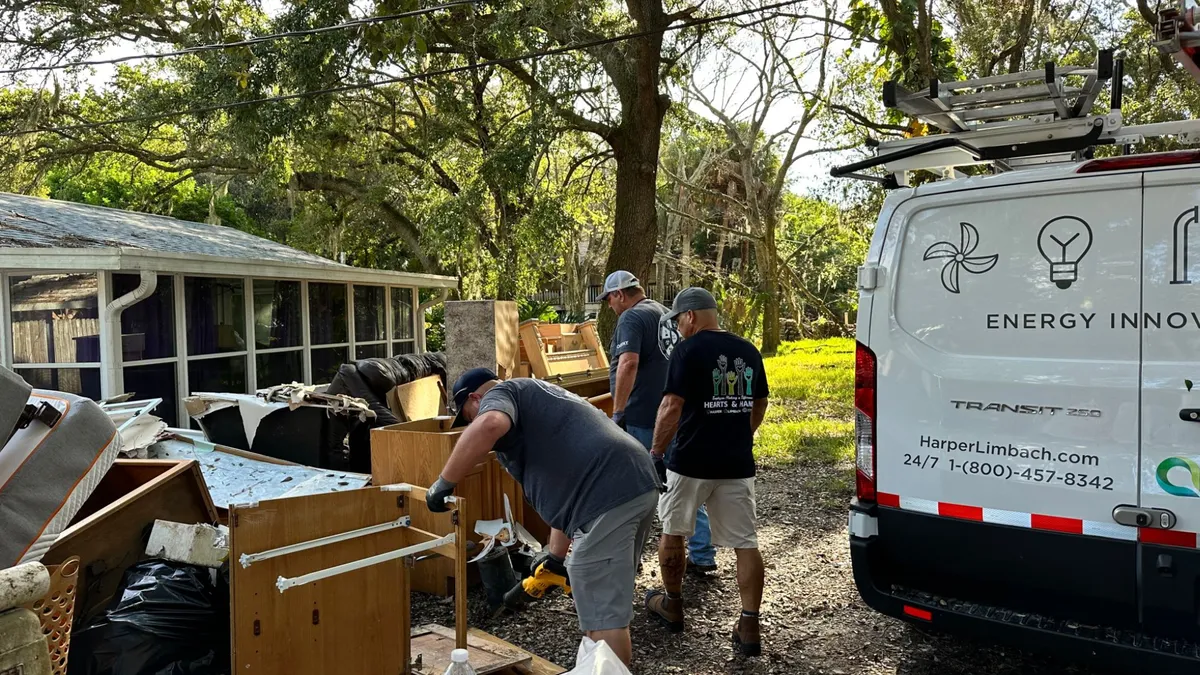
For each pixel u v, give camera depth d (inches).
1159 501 113.0
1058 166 123.2
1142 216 116.3
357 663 128.6
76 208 397.7
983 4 545.0
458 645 125.5
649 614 175.9
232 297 343.0
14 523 99.3
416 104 737.0
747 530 156.9
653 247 536.7
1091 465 118.0
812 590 189.8
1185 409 111.2
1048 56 585.6
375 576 131.3
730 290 1202.6
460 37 546.0
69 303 279.4
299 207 789.2
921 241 134.5
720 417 155.6
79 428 108.9
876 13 466.3
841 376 627.5
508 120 625.3
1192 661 109.3
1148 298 115.0
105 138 717.9
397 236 822.5
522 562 189.9
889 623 170.6
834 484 289.1
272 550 116.6
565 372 303.6
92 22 562.3
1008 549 125.0
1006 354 125.6
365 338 458.0
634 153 526.9
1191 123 149.4
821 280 1533.0
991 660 152.9
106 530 138.8
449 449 179.9
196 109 490.6
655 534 233.6
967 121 163.6
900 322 135.6
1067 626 120.5
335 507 125.4
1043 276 123.0
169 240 350.6
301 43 474.6
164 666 126.5
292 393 245.9
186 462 159.0
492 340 237.9
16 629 86.3
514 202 624.4
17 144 691.4
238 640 113.1
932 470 131.7
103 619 126.2
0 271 283.3
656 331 200.4
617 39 413.1
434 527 131.0
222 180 771.4
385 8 290.4
